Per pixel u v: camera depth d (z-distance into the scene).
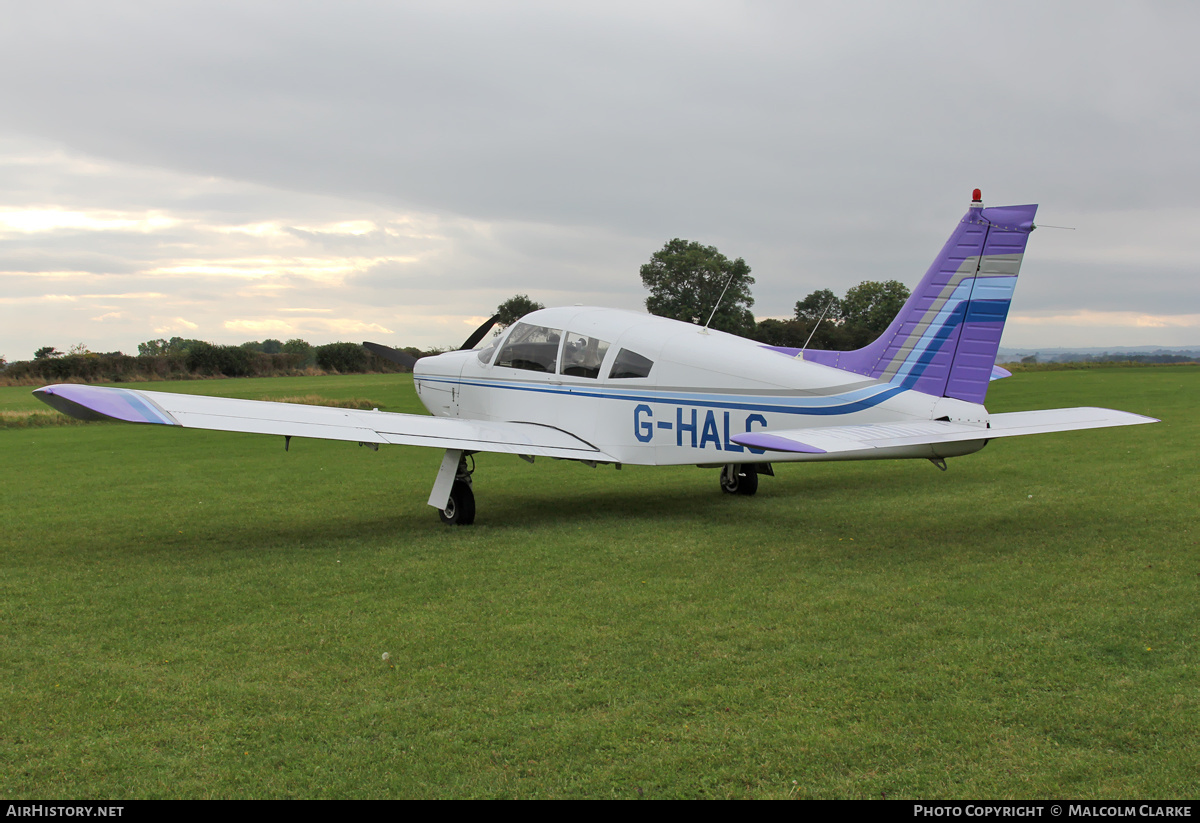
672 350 8.41
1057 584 5.76
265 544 7.53
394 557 6.97
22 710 3.87
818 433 6.69
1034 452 13.10
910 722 3.64
